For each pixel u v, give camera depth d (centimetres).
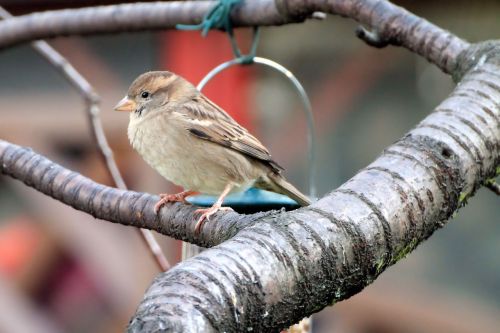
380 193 451
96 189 621
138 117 786
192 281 346
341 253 417
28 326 1166
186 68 1242
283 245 394
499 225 1316
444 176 482
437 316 1246
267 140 1348
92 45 1281
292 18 785
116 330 1171
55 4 1210
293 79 786
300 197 761
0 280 1171
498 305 1275
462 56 673
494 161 527
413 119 1366
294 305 394
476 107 533
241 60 793
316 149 1367
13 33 965
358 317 1225
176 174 777
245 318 362
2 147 663
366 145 1370
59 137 1238
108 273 1147
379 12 727
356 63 1355
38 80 1248
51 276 1214
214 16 814
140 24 898
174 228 572
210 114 765
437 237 1321
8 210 1213
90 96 866
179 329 322
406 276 1278
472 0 1220
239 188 764
